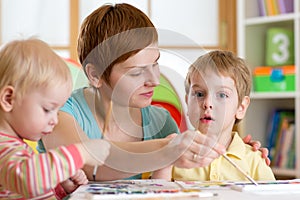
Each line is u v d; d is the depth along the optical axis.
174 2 3.06
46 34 2.97
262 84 2.85
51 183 0.90
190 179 1.37
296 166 2.69
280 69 2.78
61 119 1.16
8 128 1.03
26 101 1.01
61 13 2.98
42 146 1.28
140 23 1.17
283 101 3.01
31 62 1.01
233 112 1.43
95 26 1.18
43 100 1.01
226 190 0.98
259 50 2.98
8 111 1.02
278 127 2.86
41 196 1.04
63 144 1.15
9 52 1.02
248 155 1.42
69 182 1.15
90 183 1.15
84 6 3.00
